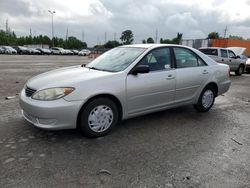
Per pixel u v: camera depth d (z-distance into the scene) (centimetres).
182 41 3484
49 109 385
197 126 510
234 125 525
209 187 300
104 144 408
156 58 500
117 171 328
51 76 445
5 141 406
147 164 349
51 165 337
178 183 306
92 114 419
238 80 1310
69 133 445
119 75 441
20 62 2328
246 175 328
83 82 406
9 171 319
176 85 521
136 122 520
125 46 550
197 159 367
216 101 748
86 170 328
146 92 472
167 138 443
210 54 1481
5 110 572
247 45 3127
